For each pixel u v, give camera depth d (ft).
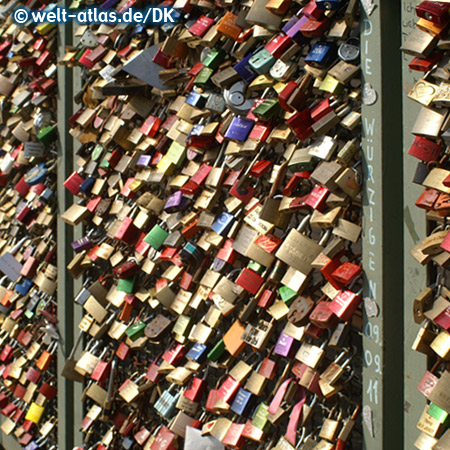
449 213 4.83
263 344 6.35
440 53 4.89
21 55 11.17
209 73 6.92
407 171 5.28
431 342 5.04
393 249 5.47
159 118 7.93
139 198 7.98
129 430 8.36
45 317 10.30
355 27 5.65
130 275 8.21
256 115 6.20
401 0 5.25
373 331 5.54
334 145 5.66
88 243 9.12
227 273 7.00
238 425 6.73
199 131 7.21
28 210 10.85
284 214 6.25
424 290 5.02
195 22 7.13
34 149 10.41
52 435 10.53
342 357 5.81
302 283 5.92
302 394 6.12
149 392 8.29
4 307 11.31
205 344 7.22
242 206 6.80
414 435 5.33
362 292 5.64
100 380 8.75
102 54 8.81
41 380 10.96
